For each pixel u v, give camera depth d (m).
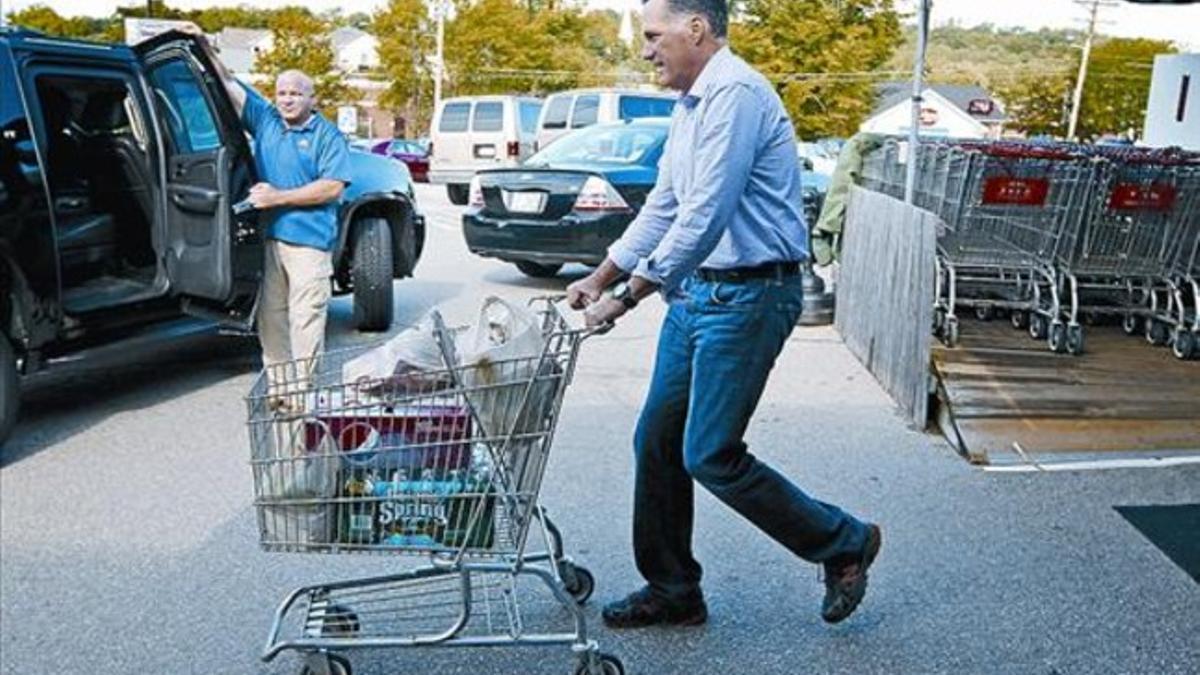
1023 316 7.29
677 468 3.25
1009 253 7.06
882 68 41.62
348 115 24.67
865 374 6.69
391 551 2.87
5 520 4.23
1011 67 65.94
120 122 5.79
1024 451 5.07
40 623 3.42
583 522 4.26
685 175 2.92
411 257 7.88
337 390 2.81
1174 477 4.79
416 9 46.03
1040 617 3.48
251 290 5.69
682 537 3.33
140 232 5.88
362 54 58.75
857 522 3.25
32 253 5.01
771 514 3.11
